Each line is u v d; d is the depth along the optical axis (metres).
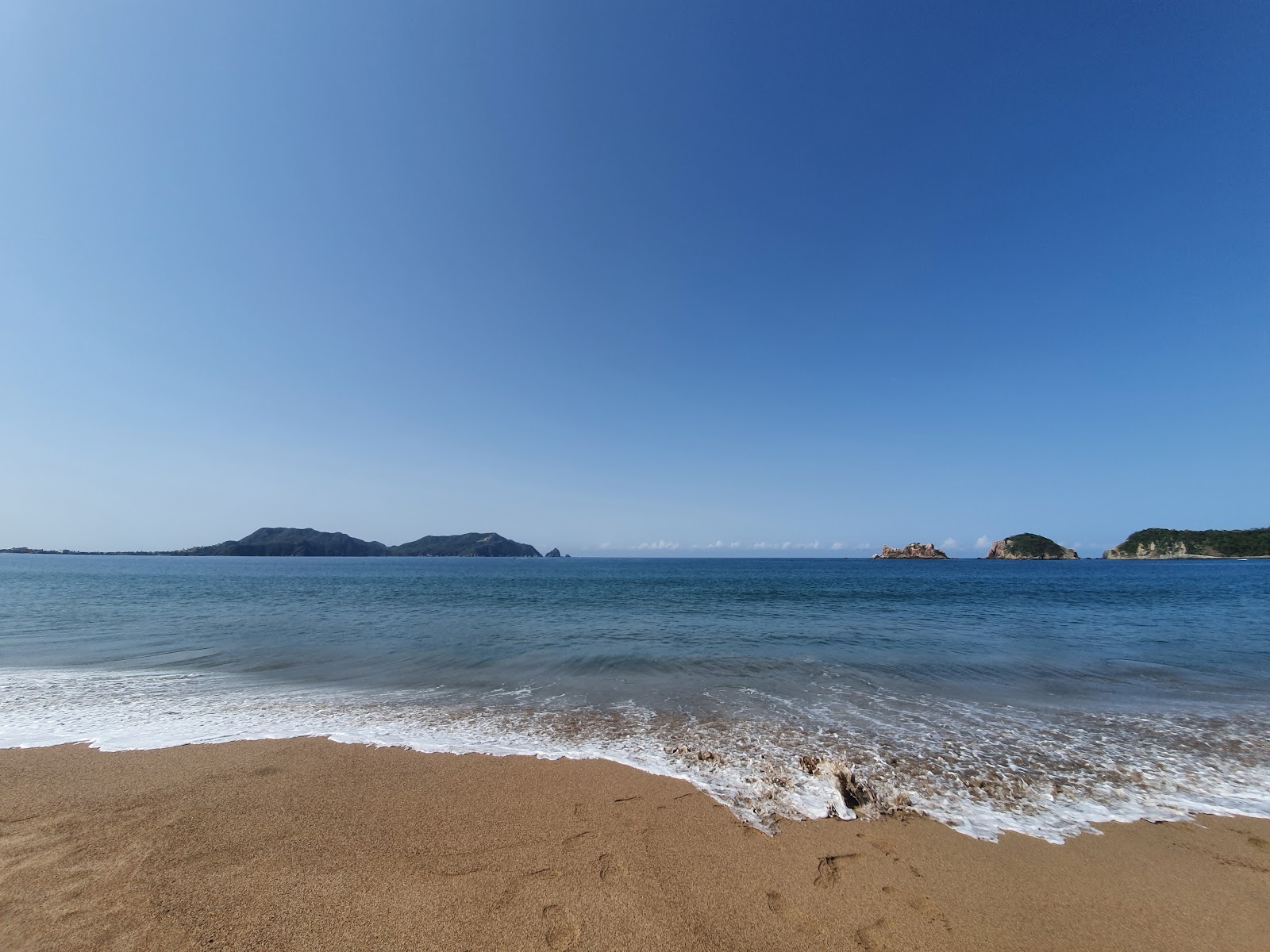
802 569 99.94
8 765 6.90
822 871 4.67
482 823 5.43
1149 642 16.92
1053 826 5.58
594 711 9.63
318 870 4.54
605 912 4.08
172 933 3.75
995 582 52.19
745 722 8.98
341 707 9.82
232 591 38.47
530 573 81.06
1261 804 6.14
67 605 27.58
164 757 7.20
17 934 3.71
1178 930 4.00
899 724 8.86
